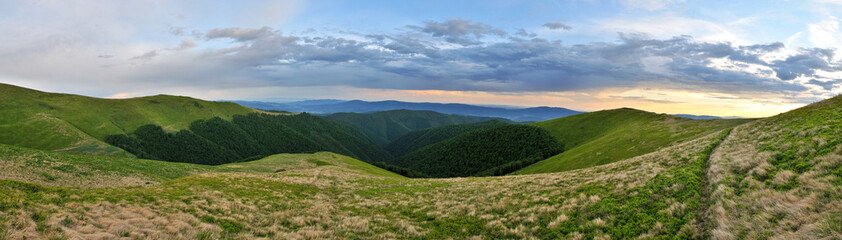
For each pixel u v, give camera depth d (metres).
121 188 21.80
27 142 180.00
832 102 33.97
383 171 92.31
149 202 17.97
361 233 17.27
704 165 23.83
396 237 16.75
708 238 11.27
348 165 84.62
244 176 39.88
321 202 27.27
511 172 116.62
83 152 167.38
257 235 15.30
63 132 195.00
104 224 12.80
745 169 17.53
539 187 26.88
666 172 22.81
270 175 45.56
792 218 10.05
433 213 22.14
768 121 36.75
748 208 12.02
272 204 23.75
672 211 14.48
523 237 15.38
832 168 13.12
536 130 173.25
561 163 82.25
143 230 12.69
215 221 16.52
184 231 13.68
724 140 33.41
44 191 16.05
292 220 18.91
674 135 71.38
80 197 16.20
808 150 16.84
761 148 21.78
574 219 16.36
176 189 23.73
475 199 25.67
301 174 49.81
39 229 10.77
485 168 160.88
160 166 55.03
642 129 94.94
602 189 21.61
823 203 10.20
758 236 9.91
